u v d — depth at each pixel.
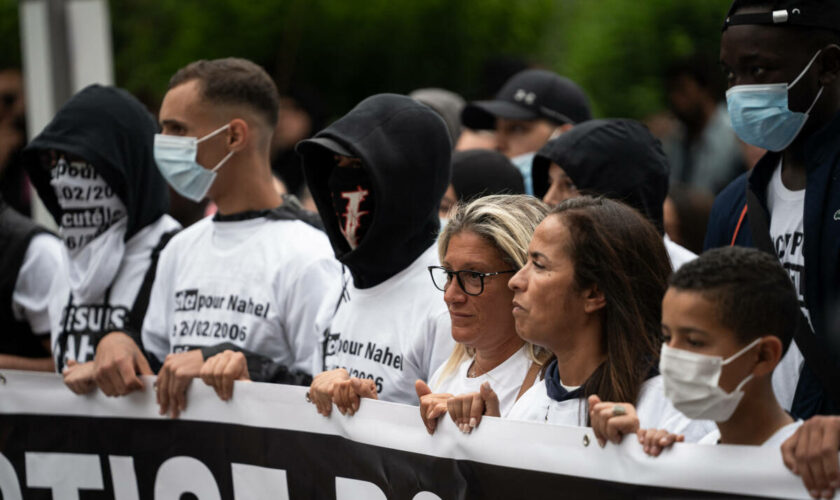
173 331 7.55
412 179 6.48
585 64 18.23
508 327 5.88
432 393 5.73
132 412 7.09
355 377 6.46
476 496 5.41
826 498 4.21
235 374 6.58
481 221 5.85
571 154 7.74
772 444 4.51
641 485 4.76
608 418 4.84
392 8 17.94
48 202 8.68
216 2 18.38
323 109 14.46
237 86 7.59
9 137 14.70
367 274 6.64
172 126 7.66
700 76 13.38
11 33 19.45
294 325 7.10
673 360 4.45
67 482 7.34
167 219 8.38
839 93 5.96
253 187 7.59
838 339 5.61
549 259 5.28
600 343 5.33
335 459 6.13
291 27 18.02
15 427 7.48
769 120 5.97
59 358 8.18
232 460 6.63
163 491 6.98
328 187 6.98
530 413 5.55
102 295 8.07
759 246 6.11
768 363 4.42
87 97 8.16
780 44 5.88
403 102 6.71
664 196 7.87
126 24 19.22
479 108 10.80
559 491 5.09
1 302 8.63
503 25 18.38
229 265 7.37
